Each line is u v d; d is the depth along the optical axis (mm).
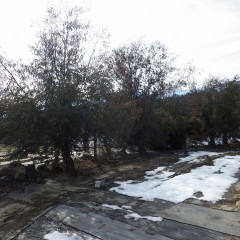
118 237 6590
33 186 10492
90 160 14664
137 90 16828
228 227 6699
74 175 11977
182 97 20500
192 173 11391
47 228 7328
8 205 8953
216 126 19516
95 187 10148
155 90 17156
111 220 7426
